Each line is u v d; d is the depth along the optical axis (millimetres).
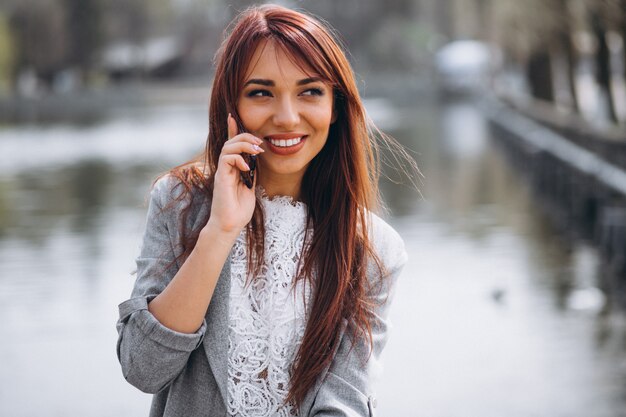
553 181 19094
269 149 2348
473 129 40219
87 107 67000
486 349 7895
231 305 2336
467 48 73938
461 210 16469
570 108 30766
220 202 2229
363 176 2457
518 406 6516
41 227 15086
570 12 28906
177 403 2307
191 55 95312
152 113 59062
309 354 2326
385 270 2447
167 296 2205
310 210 2447
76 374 7398
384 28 89625
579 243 13086
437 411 6445
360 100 2422
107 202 18359
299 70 2309
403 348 7980
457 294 9859
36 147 34406
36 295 10039
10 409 6594
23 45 70750
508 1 36062
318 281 2381
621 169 14914
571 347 7949
